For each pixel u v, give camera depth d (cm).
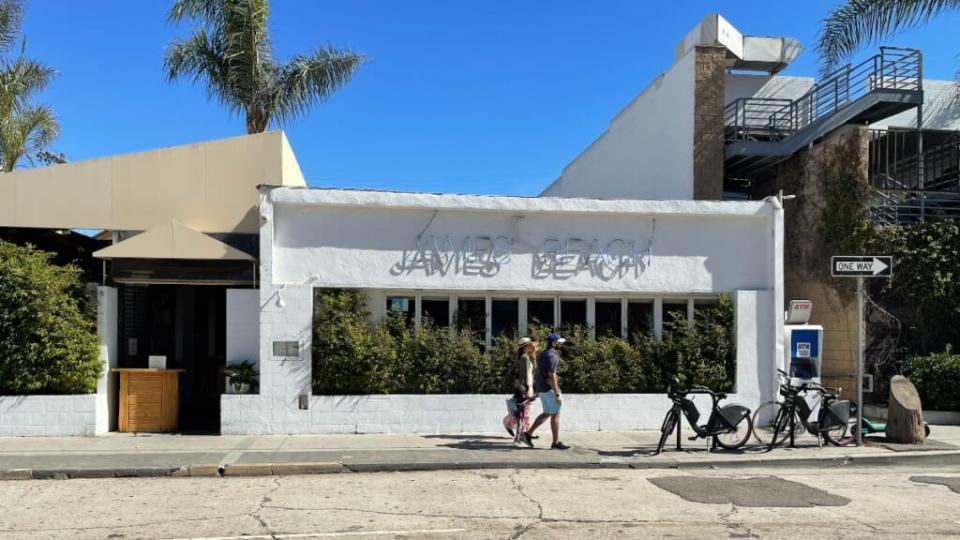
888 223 1430
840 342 1427
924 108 1931
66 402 1128
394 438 1124
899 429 1119
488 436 1158
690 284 1259
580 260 1234
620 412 1220
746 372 1242
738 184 1819
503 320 1241
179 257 1159
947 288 1390
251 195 1311
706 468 980
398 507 743
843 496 803
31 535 636
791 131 1739
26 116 2019
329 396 1155
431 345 1184
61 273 1155
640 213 1240
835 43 1488
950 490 841
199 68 1880
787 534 645
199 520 688
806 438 1160
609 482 876
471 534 643
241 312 1191
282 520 689
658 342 1246
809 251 1516
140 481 876
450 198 1195
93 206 1281
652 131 1800
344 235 1181
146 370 1182
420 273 1195
